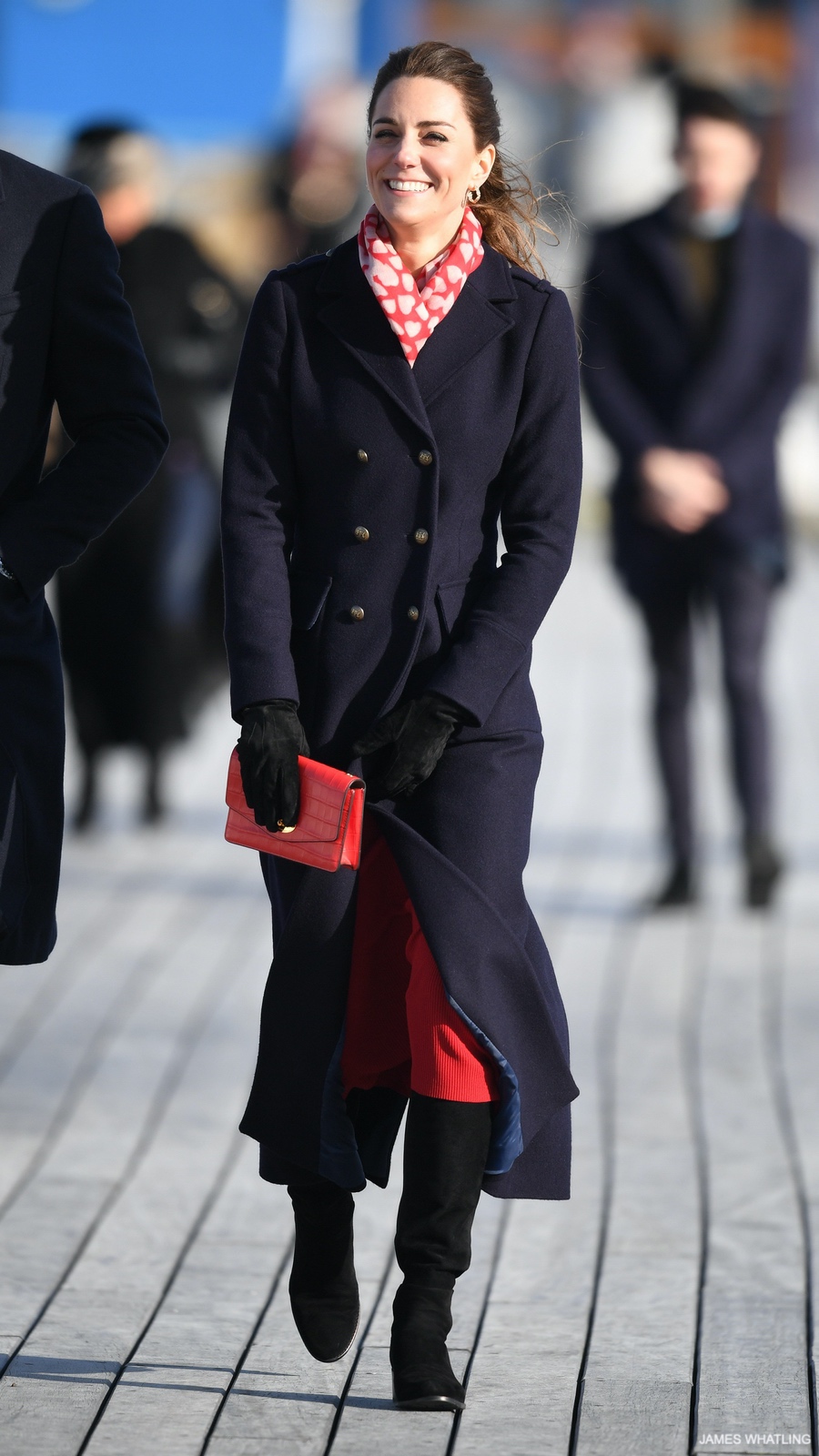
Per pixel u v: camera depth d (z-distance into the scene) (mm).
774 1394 12961
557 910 26906
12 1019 21844
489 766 12516
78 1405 12633
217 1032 21516
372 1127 13109
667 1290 14766
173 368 30656
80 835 31297
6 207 12719
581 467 12906
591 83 66062
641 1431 12398
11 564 12492
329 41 64000
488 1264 15281
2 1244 15508
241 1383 13062
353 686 12469
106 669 31031
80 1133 18219
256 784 12078
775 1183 17047
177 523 30703
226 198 62969
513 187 13398
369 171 12586
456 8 65938
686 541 26156
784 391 26406
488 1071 12336
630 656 47656
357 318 12531
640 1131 18406
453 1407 12430
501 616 12484
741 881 28250
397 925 12719
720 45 66250
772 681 44625
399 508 12477
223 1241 15648
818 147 66000
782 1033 21500
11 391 12609
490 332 12602
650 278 26406
